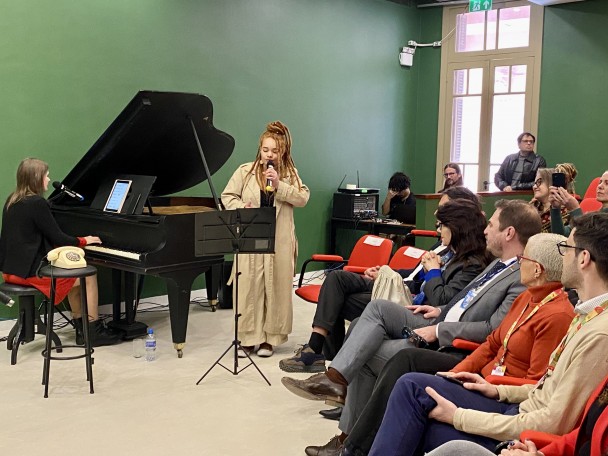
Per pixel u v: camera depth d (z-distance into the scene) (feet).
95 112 18.49
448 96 28.60
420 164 29.37
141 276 18.43
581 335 6.64
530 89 26.81
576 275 6.89
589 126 25.67
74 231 16.31
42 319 17.26
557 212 13.14
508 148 27.61
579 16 25.55
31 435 11.08
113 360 15.06
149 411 12.19
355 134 26.40
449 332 9.66
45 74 17.44
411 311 10.69
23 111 17.12
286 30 23.29
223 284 19.69
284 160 15.88
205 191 21.21
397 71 28.12
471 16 27.94
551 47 26.25
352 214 24.88
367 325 10.20
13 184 17.07
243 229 13.74
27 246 14.64
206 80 21.01
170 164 16.30
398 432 7.57
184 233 14.80
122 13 18.83
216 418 11.94
